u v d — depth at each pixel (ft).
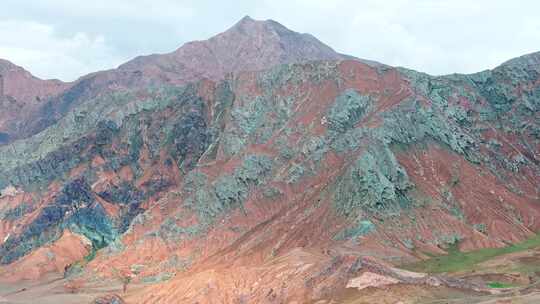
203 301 509.76
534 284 466.29
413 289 447.01
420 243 641.81
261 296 491.31
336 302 444.55
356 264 472.03
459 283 458.09
